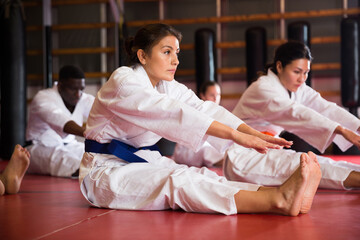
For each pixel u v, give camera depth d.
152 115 1.87
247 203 1.75
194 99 2.26
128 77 1.93
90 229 1.57
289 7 8.23
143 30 2.05
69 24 8.42
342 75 7.36
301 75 2.84
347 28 7.25
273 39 8.24
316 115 2.65
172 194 1.83
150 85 2.05
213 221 1.65
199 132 1.81
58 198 2.38
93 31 8.45
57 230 1.56
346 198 2.21
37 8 8.48
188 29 8.55
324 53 8.06
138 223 1.65
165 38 2.02
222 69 8.27
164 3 8.57
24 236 1.48
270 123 2.90
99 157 2.02
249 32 7.58
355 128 2.91
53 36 8.47
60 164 3.69
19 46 6.56
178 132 1.85
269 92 2.82
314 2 8.12
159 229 1.54
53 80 8.34
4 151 6.57
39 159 3.80
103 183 1.95
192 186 1.81
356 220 1.67
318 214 1.78
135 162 2.02
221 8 8.45
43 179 3.46
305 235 1.44
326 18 8.05
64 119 3.71
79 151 3.96
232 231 1.50
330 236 1.42
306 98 3.04
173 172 1.89
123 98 1.91
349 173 2.49
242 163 2.62
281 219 1.68
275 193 1.73
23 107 6.62
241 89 8.44
